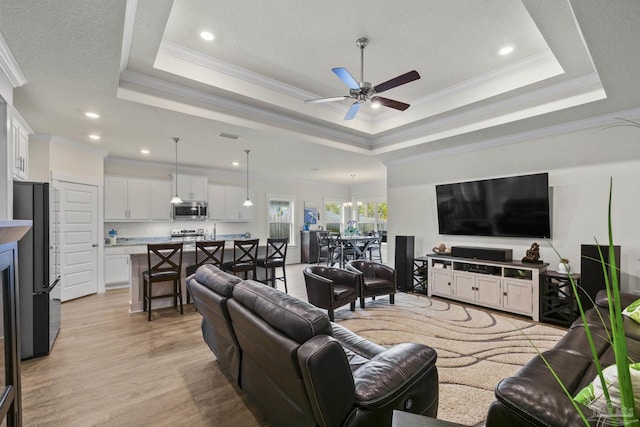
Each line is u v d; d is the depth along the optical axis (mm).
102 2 1851
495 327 3607
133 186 6160
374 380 1468
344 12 2629
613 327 648
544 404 1118
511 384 1251
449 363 2732
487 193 4734
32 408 2131
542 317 3795
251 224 8297
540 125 4090
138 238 6473
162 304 4445
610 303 634
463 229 5047
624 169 3670
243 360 2137
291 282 6227
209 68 3461
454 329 3541
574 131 4020
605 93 3143
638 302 2387
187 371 2631
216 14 2662
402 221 6070
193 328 3625
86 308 4406
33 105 3330
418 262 5703
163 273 4066
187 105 3600
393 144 5371
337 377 1332
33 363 2764
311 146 5070
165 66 3166
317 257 9141
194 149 5344
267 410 1872
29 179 4309
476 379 2469
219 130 4219
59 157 4629
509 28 2838
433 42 3062
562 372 1515
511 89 3641
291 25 2809
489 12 2619
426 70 3627
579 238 3984
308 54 3287
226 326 2115
